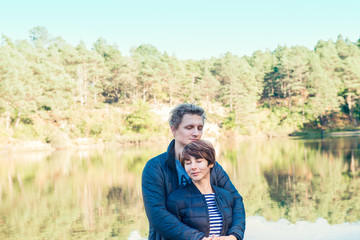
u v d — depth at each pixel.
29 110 46.19
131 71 69.06
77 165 20.70
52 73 52.16
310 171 13.56
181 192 1.92
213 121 60.81
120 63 71.50
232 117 60.16
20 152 37.31
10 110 43.44
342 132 59.03
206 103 70.00
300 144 32.97
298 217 6.84
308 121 64.81
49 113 49.28
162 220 1.86
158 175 1.98
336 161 16.61
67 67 64.88
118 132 52.19
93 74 67.81
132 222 7.17
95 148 40.53
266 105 72.12
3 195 11.42
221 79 76.75
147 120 53.22
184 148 1.92
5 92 42.03
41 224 7.38
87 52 66.62
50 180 14.57
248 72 73.12
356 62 74.12
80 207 8.88
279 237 5.63
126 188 11.58
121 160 23.14
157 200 1.92
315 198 8.56
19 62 46.97
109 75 70.81
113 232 6.54
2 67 42.72
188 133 2.00
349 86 68.75
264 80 78.56
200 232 1.81
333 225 6.17
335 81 73.25
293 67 70.88
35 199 10.38
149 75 67.56
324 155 20.06
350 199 8.29
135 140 48.38
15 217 8.12
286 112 67.00
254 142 43.00
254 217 6.95
